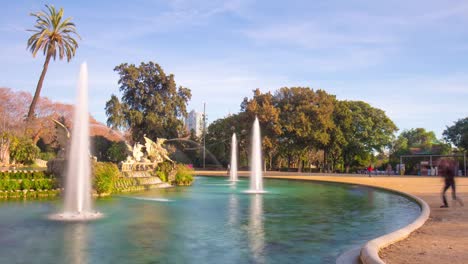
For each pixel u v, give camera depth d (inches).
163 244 360.2
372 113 2800.2
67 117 2689.5
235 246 353.7
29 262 297.9
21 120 2346.2
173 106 2839.6
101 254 322.0
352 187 1194.6
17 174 793.6
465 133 2285.9
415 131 4562.0
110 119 2610.7
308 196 871.1
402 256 290.0
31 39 1919.3
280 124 2438.5
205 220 502.9
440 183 1237.1
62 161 826.8
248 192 968.3
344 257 309.1
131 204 679.7
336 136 2554.1
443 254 296.2
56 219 498.6
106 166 869.2
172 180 1237.1
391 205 691.4
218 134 2913.4
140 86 2743.6
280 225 468.1
